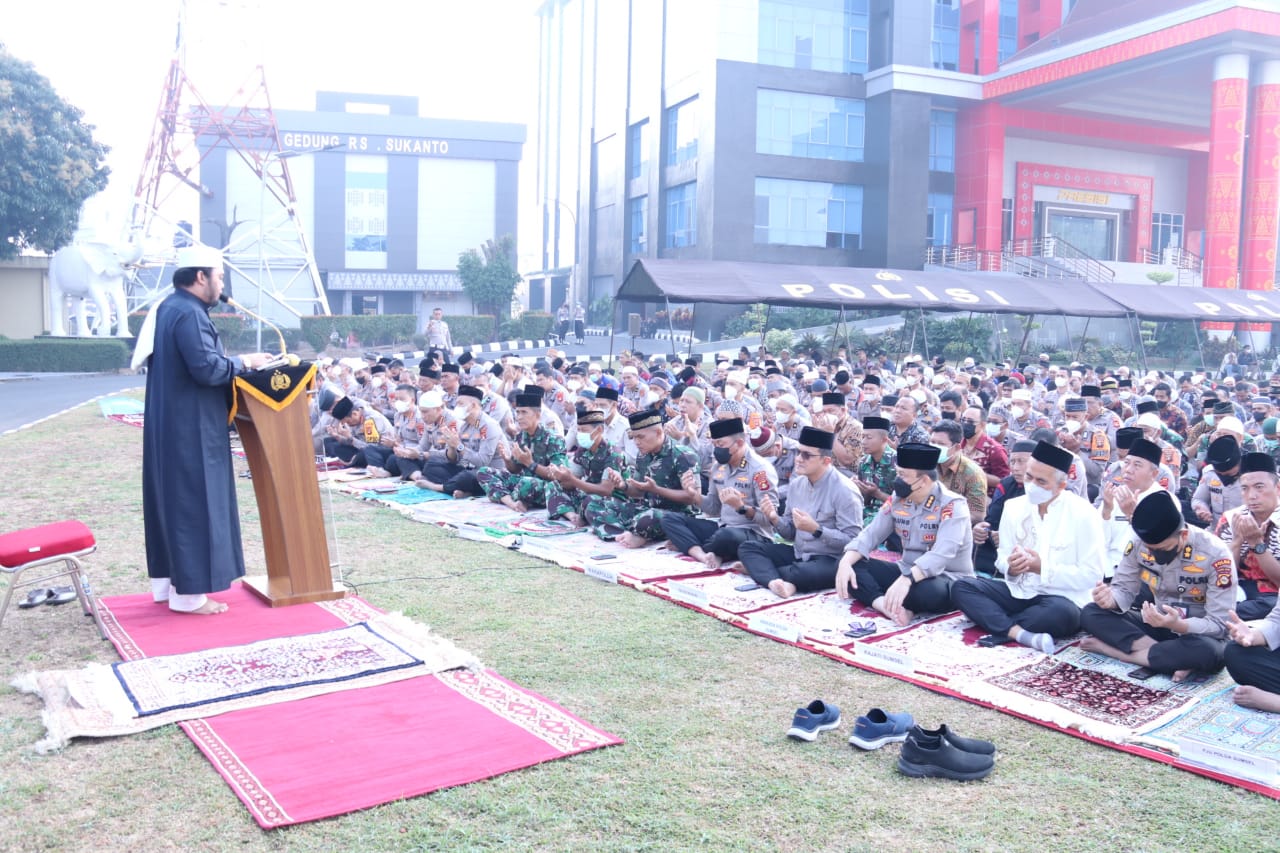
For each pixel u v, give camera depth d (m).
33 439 15.28
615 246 52.28
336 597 6.55
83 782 3.93
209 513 6.05
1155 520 5.29
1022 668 5.52
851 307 22.20
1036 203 46.88
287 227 52.00
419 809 3.72
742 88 40.78
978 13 43.31
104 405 20.44
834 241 42.69
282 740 4.28
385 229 53.88
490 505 10.15
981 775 4.17
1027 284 24.80
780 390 12.29
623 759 4.23
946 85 41.75
